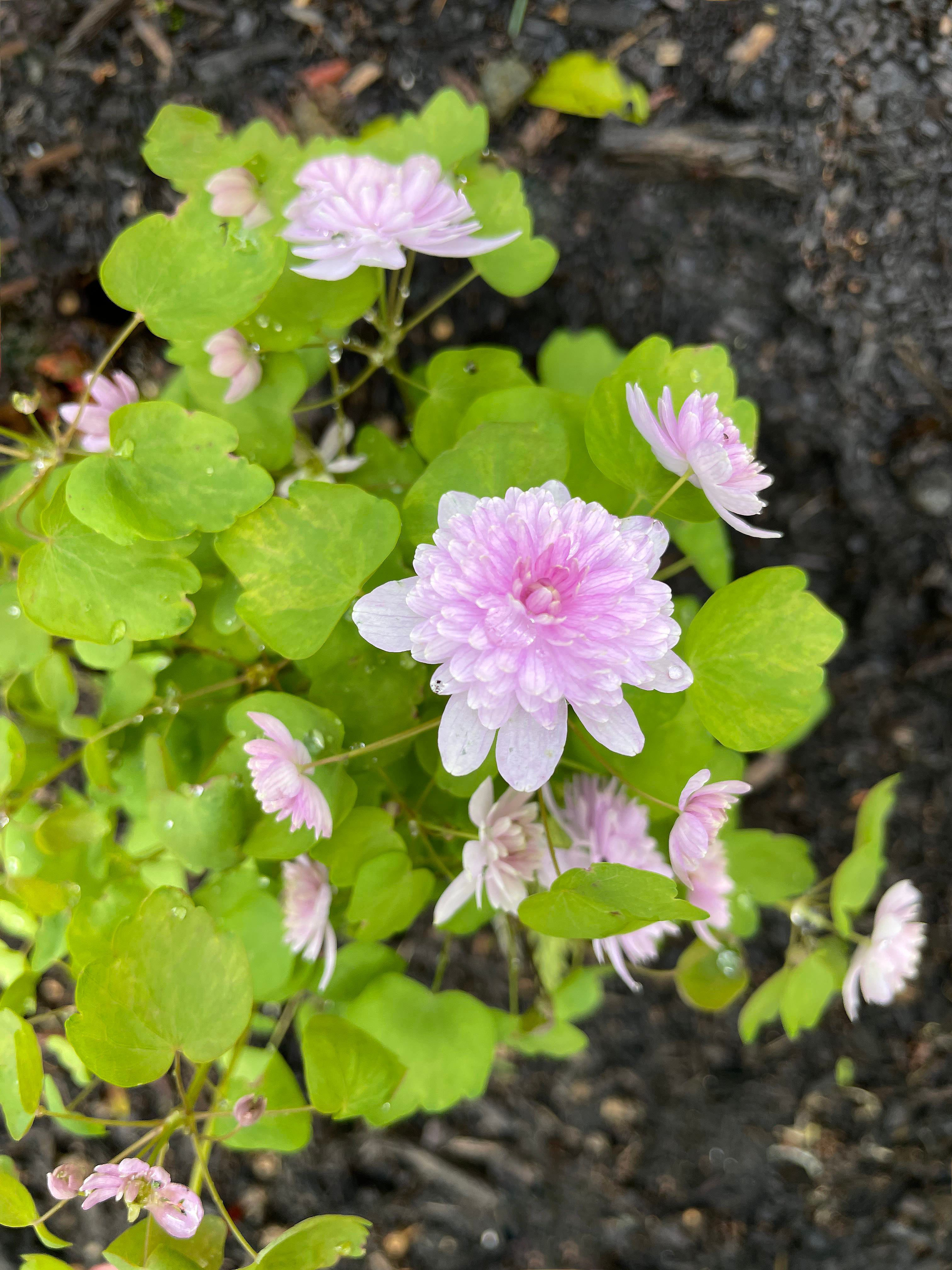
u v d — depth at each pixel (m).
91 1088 0.16
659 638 0.10
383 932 0.12
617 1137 0.18
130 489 0.11
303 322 0.12
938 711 0.17
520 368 0.14
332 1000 0.13
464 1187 0.18
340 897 0.13
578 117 0.15
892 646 0.17
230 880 0.13
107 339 0.16
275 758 0.10
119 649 0.12
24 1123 0.11
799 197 0.15
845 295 0.16
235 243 0.11
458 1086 0.12
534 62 0.15
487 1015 0.13
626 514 0.12
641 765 0.12
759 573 0.11
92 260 0.16
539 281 0.13
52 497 0.11
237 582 0.12
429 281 0.16
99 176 0.15
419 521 0.11
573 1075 0.18
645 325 0.16
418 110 0.15
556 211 0.16
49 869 0.12
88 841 0.12
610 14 0.15
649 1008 0.18
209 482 0.11
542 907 0.10
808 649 0.11
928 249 0.15
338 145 0.13
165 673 0.13
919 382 0.16
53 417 0.17
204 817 0.11
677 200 0.16
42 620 0.11
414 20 0.15
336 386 0.14
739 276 0.16
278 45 0.15
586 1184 0.18
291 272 0.12
